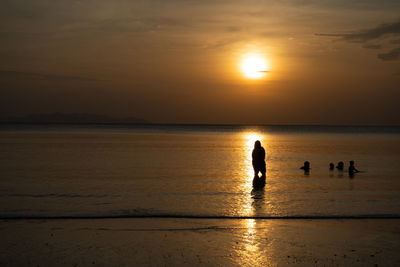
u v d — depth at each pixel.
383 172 21.34
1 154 31.61
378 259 7.81
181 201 13.09
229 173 20.69
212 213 11.37
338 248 8.43
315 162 26.97
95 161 26.66
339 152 36.31
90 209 11.83
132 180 17.97
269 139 66.31
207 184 16.84
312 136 83.19
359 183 17.25
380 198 13.69
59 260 7.63
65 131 99.38
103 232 9.45
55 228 9.75
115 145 44.53
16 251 8.10
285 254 8.05
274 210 11.77
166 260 7.68
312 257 7.89
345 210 11.78
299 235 9.30
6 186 16.03
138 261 7.61
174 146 43.78
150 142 51.66
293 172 21.34
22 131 96.75
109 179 18.20
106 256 7.86
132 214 11.22
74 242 8.69
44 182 17.17
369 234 9.41
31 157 29.22
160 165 24.45
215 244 8.63
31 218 10.71
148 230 9.63
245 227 9.95
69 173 20.31
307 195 14.26
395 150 38.88
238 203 12.80
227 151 36.53
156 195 14.20
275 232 9.53
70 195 14.13
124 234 9.30
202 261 7.64
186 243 8.68
